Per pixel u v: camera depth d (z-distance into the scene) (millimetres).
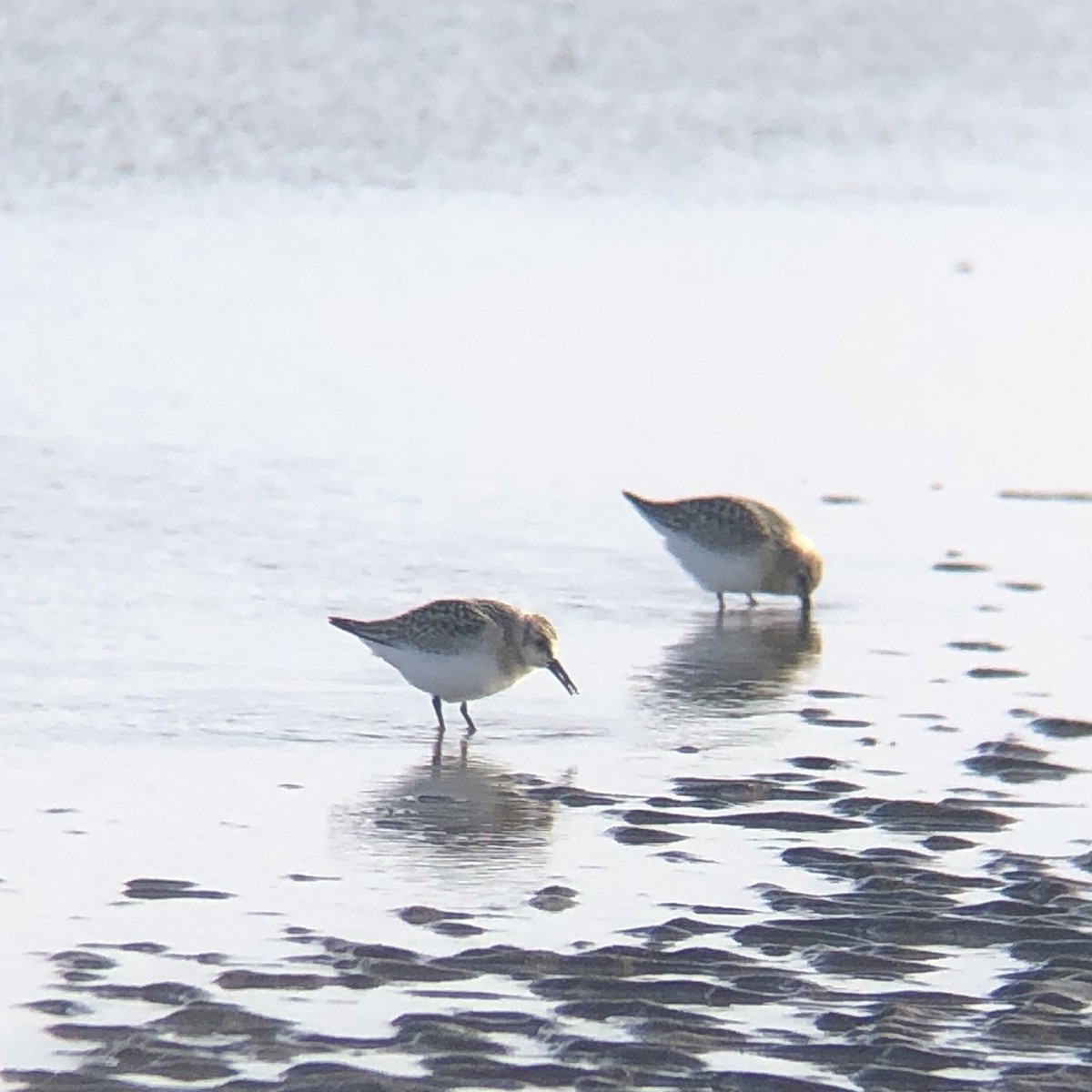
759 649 14977
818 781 12031
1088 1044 8648
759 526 15773
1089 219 34500
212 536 17234
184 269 28328
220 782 11875
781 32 47469
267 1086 8164
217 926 9781
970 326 27109
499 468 20016
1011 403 23328
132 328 25062
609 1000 8992
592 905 10125
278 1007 8891
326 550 17016
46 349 23812
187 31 43531
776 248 31562
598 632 15328
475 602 12930
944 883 10352
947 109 43125
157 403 21766
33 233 30125
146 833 11016
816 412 22703
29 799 11461
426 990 9086
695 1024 8773
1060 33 48938
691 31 46750
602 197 34875
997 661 14703
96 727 12719
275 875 10484
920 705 13625
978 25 48906
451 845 10938
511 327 26094
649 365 24562
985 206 35406
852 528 18453
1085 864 10656
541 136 38781
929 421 22453
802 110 42062
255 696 13445
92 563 16328
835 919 9898
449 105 40281
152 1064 8336
